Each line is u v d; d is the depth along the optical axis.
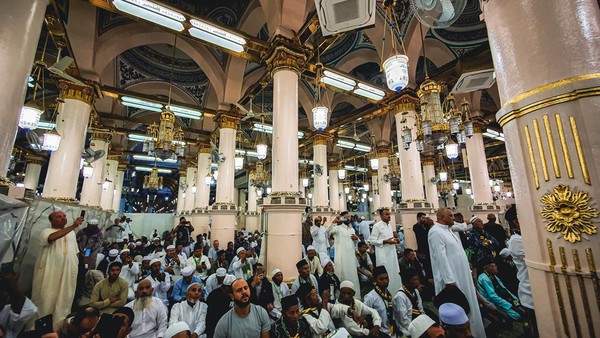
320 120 4.34
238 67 7.23
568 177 1.10
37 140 4.14
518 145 1.29
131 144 13.91
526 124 1.26
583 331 1.03
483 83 5.11
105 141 8.67
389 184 9.39
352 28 2.99
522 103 1.26
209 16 7.17
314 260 4.33
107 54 6.12
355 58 7.82
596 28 1.16
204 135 9.98
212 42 4.84
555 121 1.14
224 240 6.90
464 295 2.50
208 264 5.51
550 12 1.22
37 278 2.85
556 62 1.17
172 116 5.43
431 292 4.18
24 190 2.69
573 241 1.07
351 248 4.66
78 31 5.56
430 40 7.10
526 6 1.30
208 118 9.98
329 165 12.16
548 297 1.15
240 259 4.82
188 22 4.42
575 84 1.10
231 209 7.00
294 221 4.11
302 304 2.73
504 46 1.41
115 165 11.09
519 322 3.41
